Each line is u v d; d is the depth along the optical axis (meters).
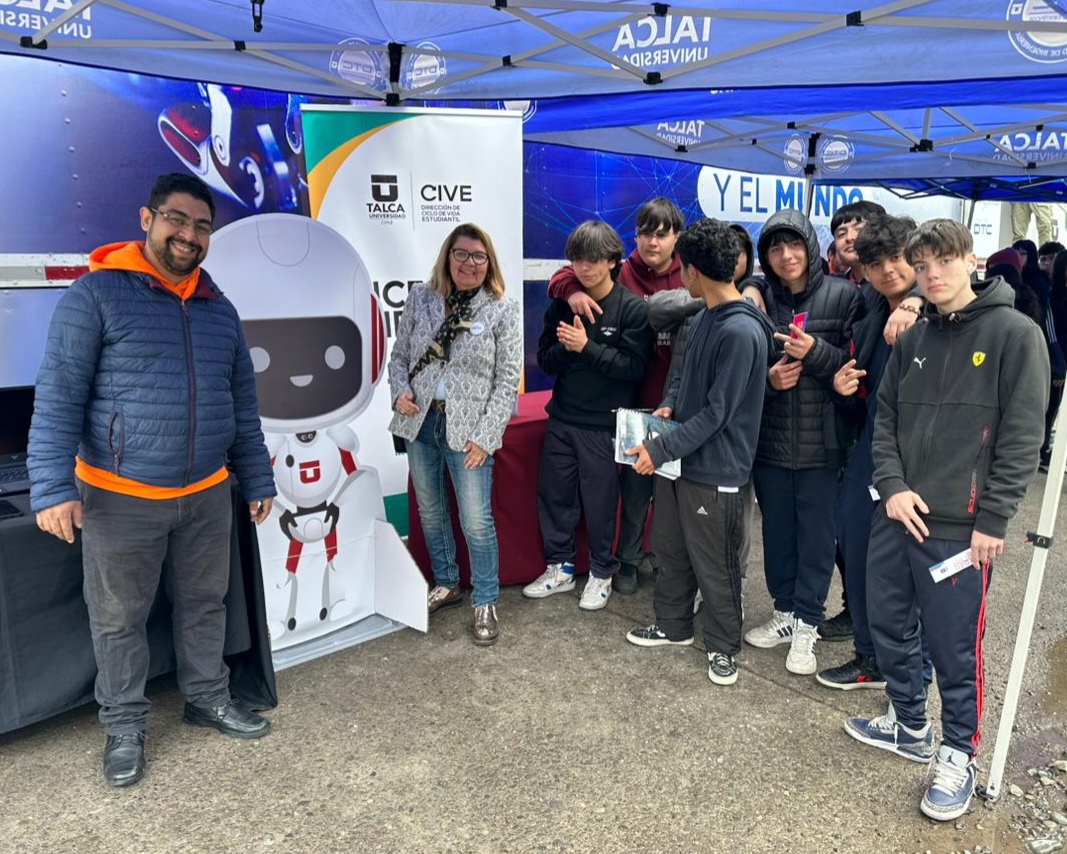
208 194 2.10
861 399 2.59
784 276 2.71
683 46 2.56
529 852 1.97
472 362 2.88
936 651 2.09
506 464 3.44
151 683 2.77
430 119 3.28
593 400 3.24
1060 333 5.80
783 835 2.04
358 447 3.04
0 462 2.64
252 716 2.49
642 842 2.01
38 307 3.19
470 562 3.42
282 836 2.02
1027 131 4.84
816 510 2.77
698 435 2.47
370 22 2.79
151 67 2.71
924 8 2.14
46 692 2.31
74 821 2.07
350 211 3.22
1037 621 3.34
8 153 3.05
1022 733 2.53
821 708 2.63
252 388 2.45
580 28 2.65
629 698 2.69
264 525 2.80
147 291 2.08
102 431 2.07
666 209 3.16
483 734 2.48
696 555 2.70
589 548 3.50
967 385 1.96
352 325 2.86
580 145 4.43
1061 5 2.05
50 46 2.46
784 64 2.51
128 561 2.15
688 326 2.91
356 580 3.10
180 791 2.20
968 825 2.08
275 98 3.67
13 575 2.21
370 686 2.76
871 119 4.71
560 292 3.24
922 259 1.98
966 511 1.97
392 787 2.22
